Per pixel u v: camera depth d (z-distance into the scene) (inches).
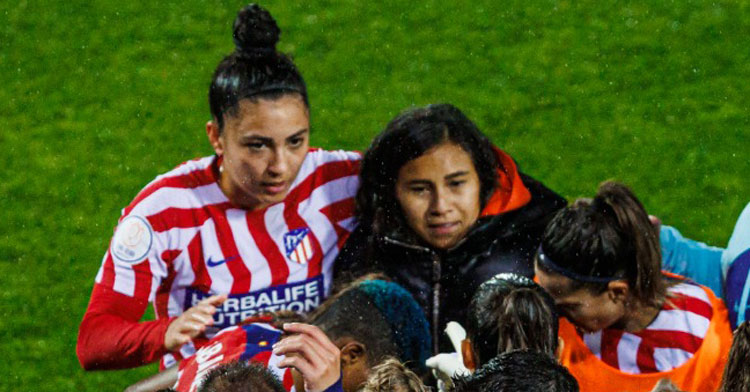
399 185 605.0
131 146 1069.8
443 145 592.7
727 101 1066.7
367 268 633.6
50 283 930.7
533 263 622.2
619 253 547.2
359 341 556.7
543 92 1095.0
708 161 1011.9
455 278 624.1
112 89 1132.5
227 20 1198.9
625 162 1018.1
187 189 619.8
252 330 589.3
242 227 623.2
